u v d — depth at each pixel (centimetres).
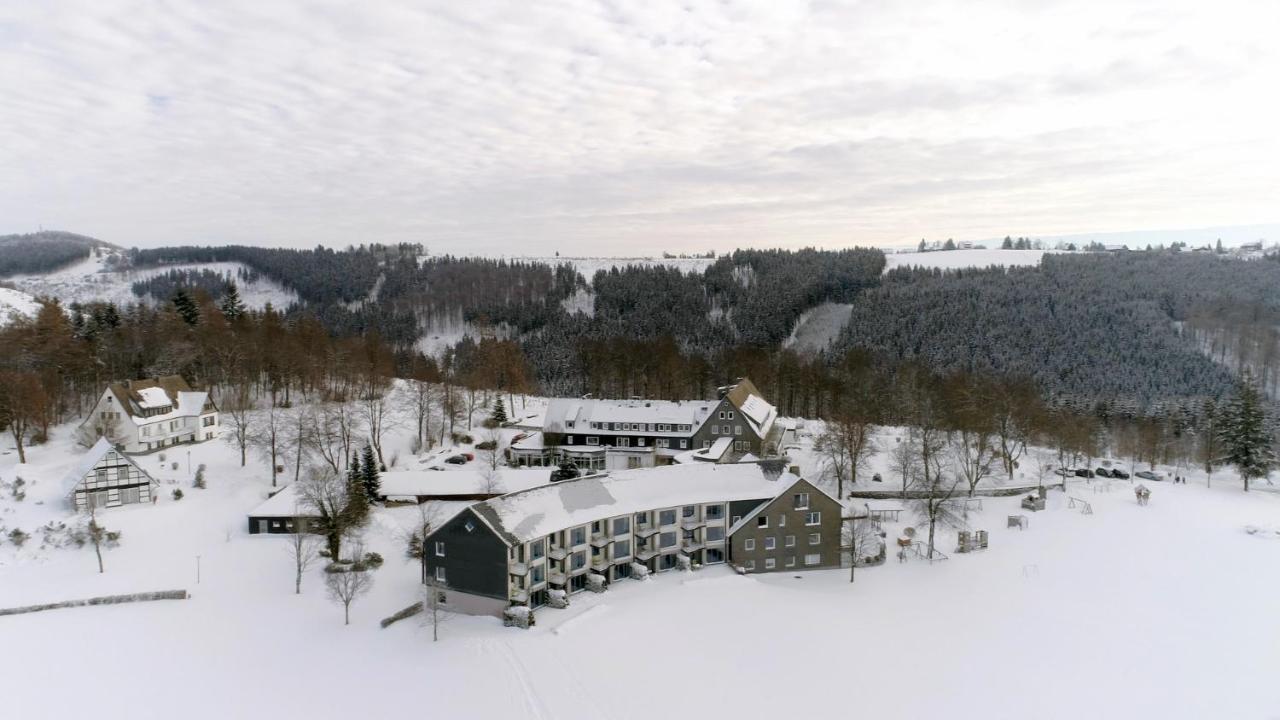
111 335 12531
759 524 7262
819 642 5603
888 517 8650
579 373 18112
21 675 5153
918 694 4875
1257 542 7919
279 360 11806
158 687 5028
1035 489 9762
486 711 4603
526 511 6494
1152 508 9150
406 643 5609
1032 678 5119
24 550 7044
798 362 16600
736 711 4619
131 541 7344
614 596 6531
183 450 9912
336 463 9156
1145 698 4859
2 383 9356
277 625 5938
